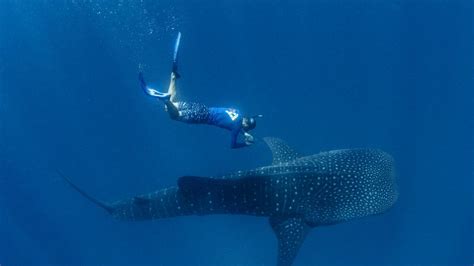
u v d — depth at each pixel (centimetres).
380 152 1033
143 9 1683
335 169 984
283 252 945
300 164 998
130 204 1101
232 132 721
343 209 950
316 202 965
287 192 969
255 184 975
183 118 691
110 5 1664
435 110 1486
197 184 988
